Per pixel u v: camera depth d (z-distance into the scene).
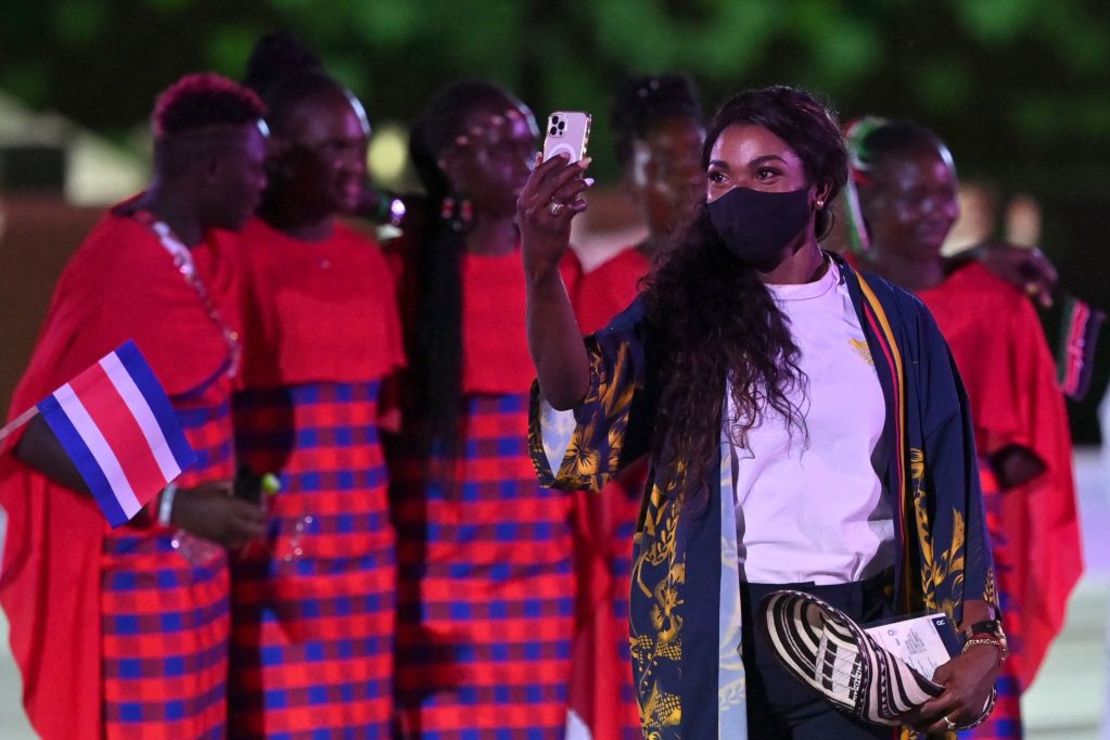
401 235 16.17
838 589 10.50
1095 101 51.59
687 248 10.69
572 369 10.12
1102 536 31.48
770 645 10.15
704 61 46.16
